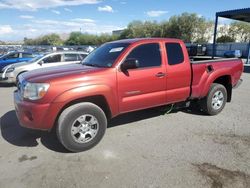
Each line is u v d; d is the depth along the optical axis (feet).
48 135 15.64
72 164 12.07
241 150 13.43
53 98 12.20
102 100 13.96
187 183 10.47
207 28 194.08
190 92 17.48
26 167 11.81
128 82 14.29
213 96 18.98
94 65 15.10
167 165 11.89
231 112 20.42
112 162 12.23
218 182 10.54
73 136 12.96
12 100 25.57
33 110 12.25
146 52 15.26
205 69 18.10
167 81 16.02
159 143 14.37
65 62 35.99
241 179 10.73
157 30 221.66
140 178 10.85
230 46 122.31
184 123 17.69
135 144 14.25
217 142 14.46
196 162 12.16
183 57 16.89
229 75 19.74
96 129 13.69
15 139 15.11
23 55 43.47
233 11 57.77
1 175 11.12
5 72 34.58
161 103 16.20
